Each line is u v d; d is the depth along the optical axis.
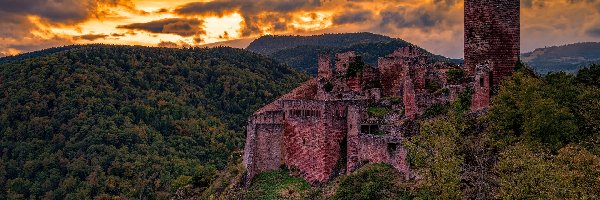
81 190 168.88
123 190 172.00
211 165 183.00
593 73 81.06
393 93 96.38
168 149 195.88
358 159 82.69
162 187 169.75
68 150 188.88
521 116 66.25
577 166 52.09
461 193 58.00
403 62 92.00
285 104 89.81
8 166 182.50
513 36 83.81
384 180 73.31
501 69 83.94
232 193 91.56
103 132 196.25
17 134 197.25
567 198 48.19
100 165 181.12
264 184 87.69
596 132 63.22
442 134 64.75
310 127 86.81
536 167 50.06
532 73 85.00
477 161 62.56
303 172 88.06
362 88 97.81
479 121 71.56
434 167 58.75
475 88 78.62
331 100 85.88
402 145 73.06
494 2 83.19
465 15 85.88
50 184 173.62
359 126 82.69
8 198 166.50
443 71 88.69
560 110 63.16
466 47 86.19
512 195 50.53
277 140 90.38
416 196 64.81
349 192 74.75
